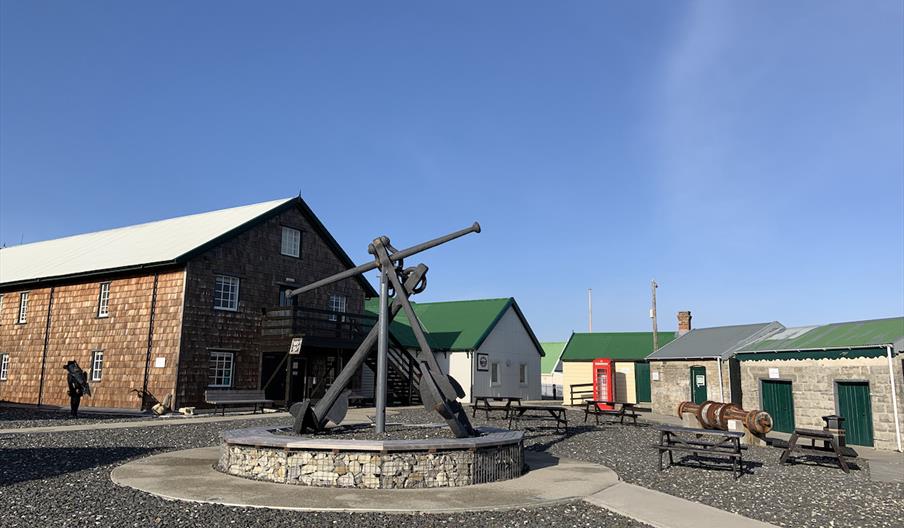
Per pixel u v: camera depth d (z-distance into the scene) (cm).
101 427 1576
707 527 660
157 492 766
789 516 742
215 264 2228
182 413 2008
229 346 2245
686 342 2577
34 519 636
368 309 3559
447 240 1073
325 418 1037
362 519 663
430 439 906
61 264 2608
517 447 947
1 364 2592
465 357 3081
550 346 5900
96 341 2294
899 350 1483
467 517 684
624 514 709
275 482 841
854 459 1297
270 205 2603
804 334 1950
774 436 1767
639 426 1914
